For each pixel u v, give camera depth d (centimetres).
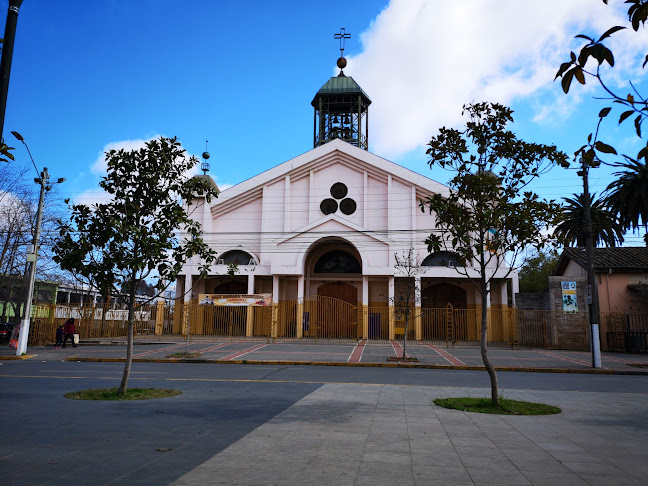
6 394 1119
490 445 664
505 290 3142
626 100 299
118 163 1150
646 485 500
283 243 3244
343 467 552
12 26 541
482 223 1022
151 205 1172
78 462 565
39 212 2383
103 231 1100
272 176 3388
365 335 3078
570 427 795
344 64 3894
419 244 3167
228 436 704
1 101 519
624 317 2697
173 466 551
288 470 538
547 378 1648
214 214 3434
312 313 3275
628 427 804
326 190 3372
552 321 2739
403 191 3266
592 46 284
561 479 517
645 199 2488
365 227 3272
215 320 3319
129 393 1108
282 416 861
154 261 1165
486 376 1675
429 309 3148
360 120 3731
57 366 1853
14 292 3634
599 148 323
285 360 2109
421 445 659
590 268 2020
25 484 484
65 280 3753
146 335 3316
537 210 1027
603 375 1822
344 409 938
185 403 1001
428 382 1441
